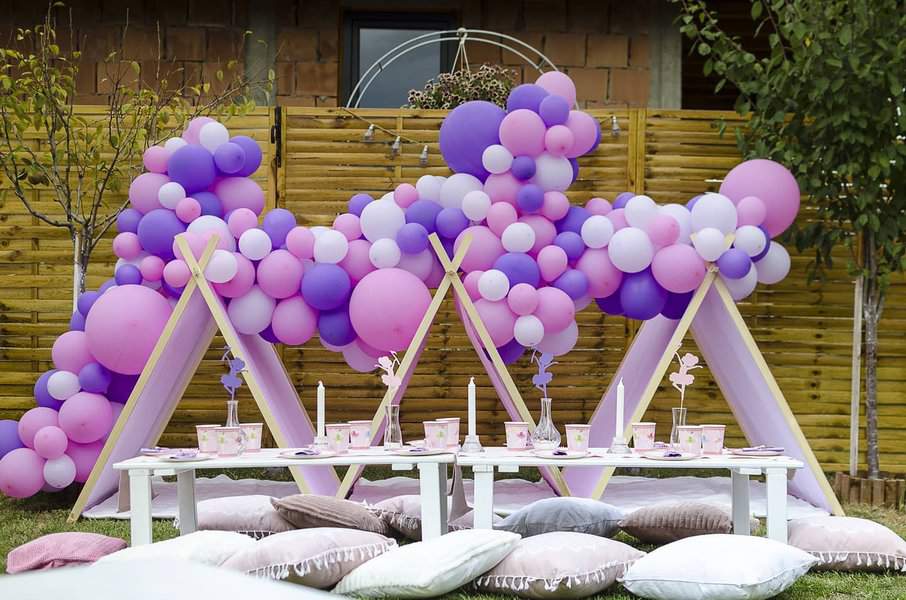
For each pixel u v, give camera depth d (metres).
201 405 6.34
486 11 8.73
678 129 6.33
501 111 5.02
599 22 8.63
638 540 4.16
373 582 3.10
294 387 6.16
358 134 6.32
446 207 5.05
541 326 4.80
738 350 4.72
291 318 4.85
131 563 0.98
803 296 6.33
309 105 8.52
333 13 8.54
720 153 6.34
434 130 6.34
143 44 8.41
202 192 5.08
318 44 8.53
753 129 6.01
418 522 4.09
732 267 4.65
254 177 6.30
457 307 5.48
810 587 3.30
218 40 8.46
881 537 3.54
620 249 4.73
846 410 6.32
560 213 4.96
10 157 5.82
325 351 6.36
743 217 4.83
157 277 5.05
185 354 4.97
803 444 4.45
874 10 5.50
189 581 0.93
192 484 3.97
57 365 5.08
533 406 6.39
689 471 6.46
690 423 6.40
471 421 3.86
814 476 4.43
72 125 6.00
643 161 6.32
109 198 6.27
